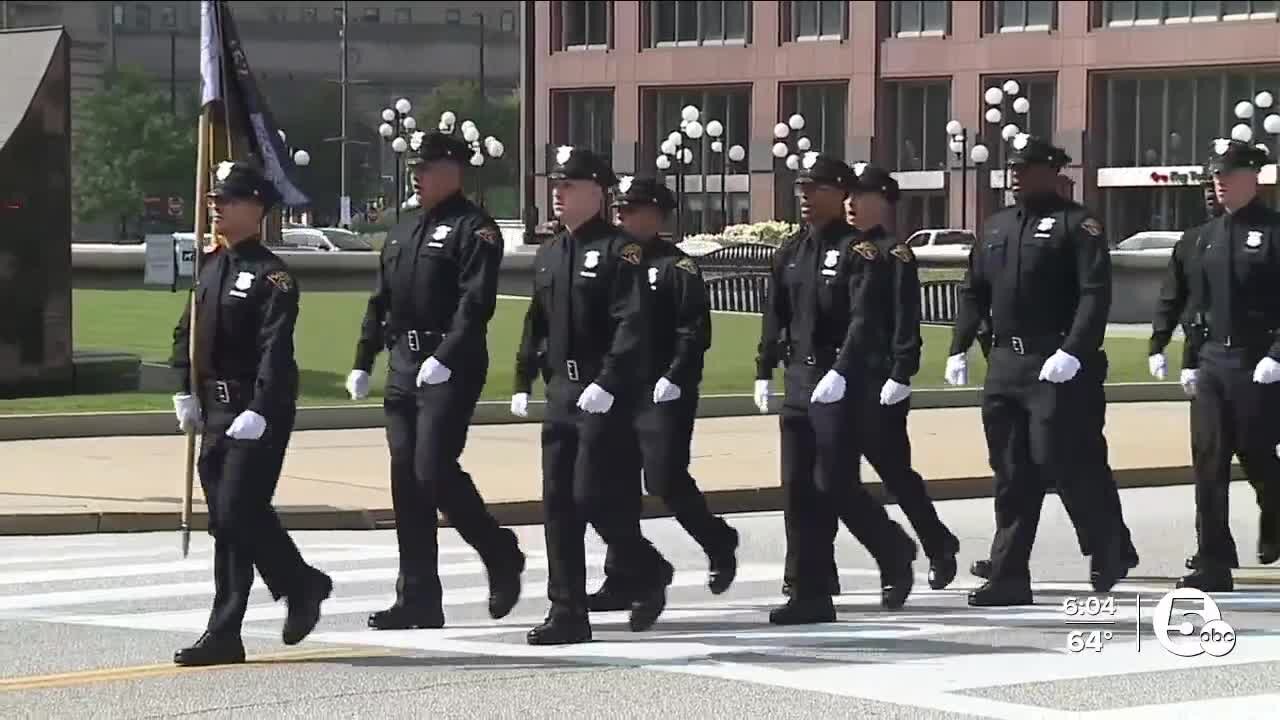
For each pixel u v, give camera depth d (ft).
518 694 77.51
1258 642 90.74
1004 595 104.01
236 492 84.28
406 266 94.32
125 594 108.68
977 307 106.22
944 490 162.50
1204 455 108.99
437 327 94.22
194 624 97.55
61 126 221.46
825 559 98.48
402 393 94.68
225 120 133.80
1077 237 102.47
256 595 106.93
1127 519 146.72
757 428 204.54
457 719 72.84
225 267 84.79
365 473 164.35
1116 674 82.02
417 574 95.61
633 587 95.09
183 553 120.16
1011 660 85.61
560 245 92.22
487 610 102.53
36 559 124.67
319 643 91.04
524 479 160.76
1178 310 111.45
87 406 207.21
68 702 76.28
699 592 111.24
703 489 155.63
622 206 99.55
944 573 111.14
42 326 220.02
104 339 284.20
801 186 101.40
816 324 100.48
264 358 83.61
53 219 220.43
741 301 390.63
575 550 91.04
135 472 163.84
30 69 220.43
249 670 83.15
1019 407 104.01
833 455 98.73
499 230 94.22
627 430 91.25
